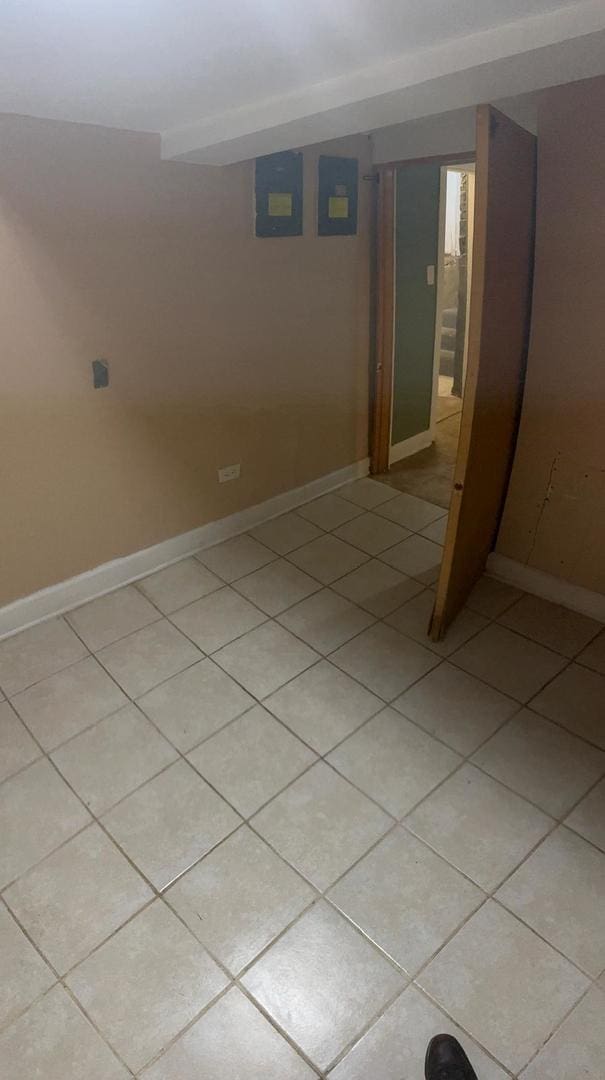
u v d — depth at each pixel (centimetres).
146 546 296
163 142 234
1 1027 143
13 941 159
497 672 239
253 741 212
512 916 162
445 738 212
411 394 406
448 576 239
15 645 255
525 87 154
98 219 229
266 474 336
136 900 168
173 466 291
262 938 159
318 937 159
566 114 204
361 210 320
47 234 219
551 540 268
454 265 561
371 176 317
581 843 179
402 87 152
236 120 199
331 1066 137
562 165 210
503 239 198
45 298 226
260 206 272
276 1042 140
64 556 268
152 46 135
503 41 130
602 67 139
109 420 260
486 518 263
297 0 112
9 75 156
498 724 217
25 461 242
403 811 189
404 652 250
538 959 154
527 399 252
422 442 435
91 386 249
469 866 174
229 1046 140
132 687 235
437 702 226
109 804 192
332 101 169
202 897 168
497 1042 140
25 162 206
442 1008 145
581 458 246
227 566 306
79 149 217
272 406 322
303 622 268
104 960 155
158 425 278
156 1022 144
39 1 109
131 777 201
